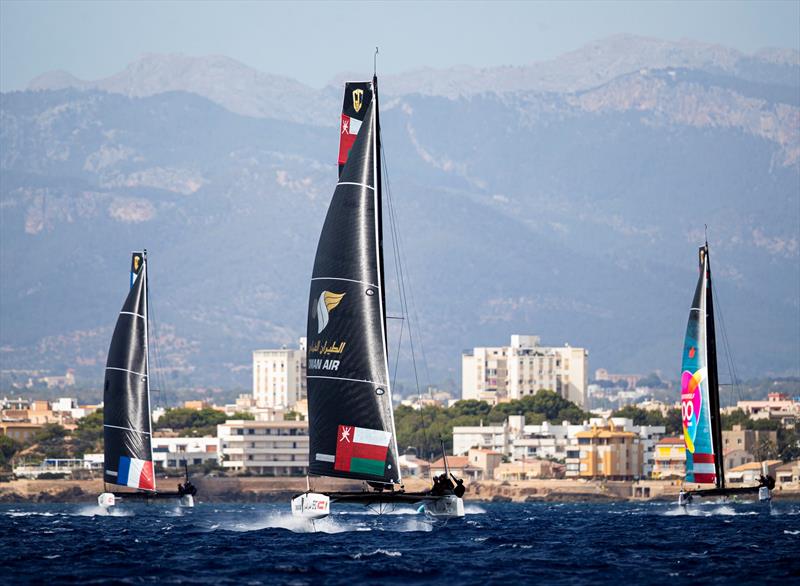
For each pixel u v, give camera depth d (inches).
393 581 7130.9
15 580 7194.9
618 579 7337.6
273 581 7101.4
